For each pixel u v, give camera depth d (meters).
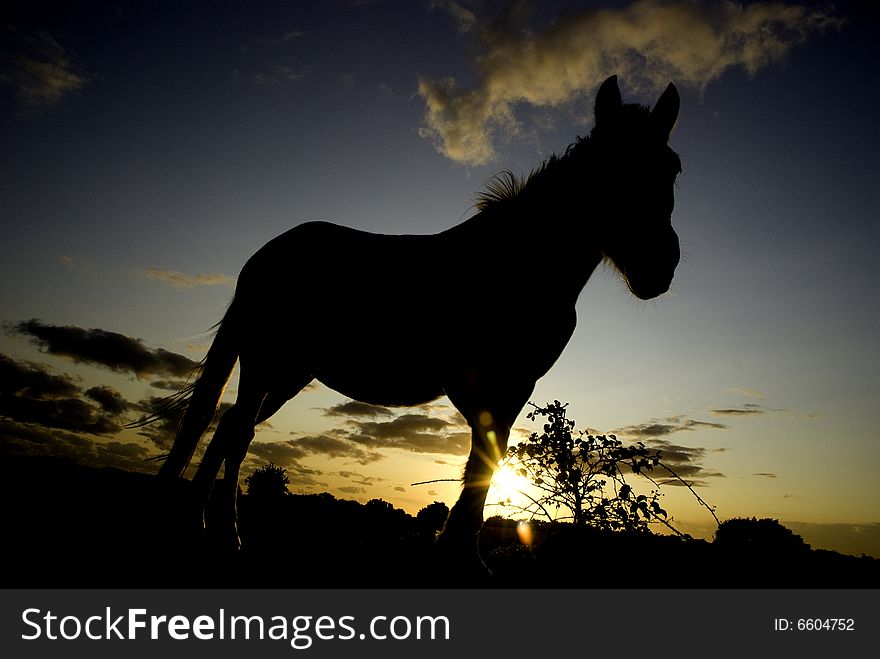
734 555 4.71
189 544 4.05
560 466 4.86
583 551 4.55
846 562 4.84
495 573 3.95
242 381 4.56
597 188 3.93
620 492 4.67
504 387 3.78
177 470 4.44
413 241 4.22
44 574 3.36
